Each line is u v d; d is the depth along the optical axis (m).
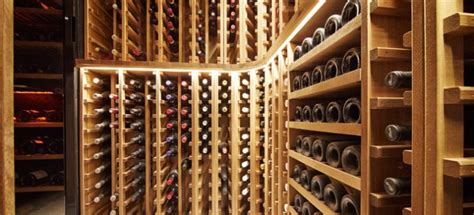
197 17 2.16
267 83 1.80
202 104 2.08
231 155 2.07
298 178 1.20
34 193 2.90
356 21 0.71
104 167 2.03
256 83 1.97
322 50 0.92
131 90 2.08
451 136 0.48
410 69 0.66
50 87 2.81
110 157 2.16
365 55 0.66
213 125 2.03
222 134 2.21
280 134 1.48
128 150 2.13
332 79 0.83
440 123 0.47
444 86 0.47
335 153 0.89
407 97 0.55
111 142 2.06
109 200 2.18
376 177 0.66
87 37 1.91
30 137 2.78
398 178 0.62
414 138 0.52
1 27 0.46
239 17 2.04
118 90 1.96
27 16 2.51
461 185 0.48
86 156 1.93
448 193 0.48
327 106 0.92
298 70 1.26
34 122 2.54
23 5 2.47
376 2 0.62
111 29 2.29
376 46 0.65
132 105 2.12
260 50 1.95
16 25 2.60
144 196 2.19
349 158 0.79
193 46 2.06
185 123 2.05
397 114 0.66
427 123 0.49
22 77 2.50
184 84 2.03
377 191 0.65
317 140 0.98
